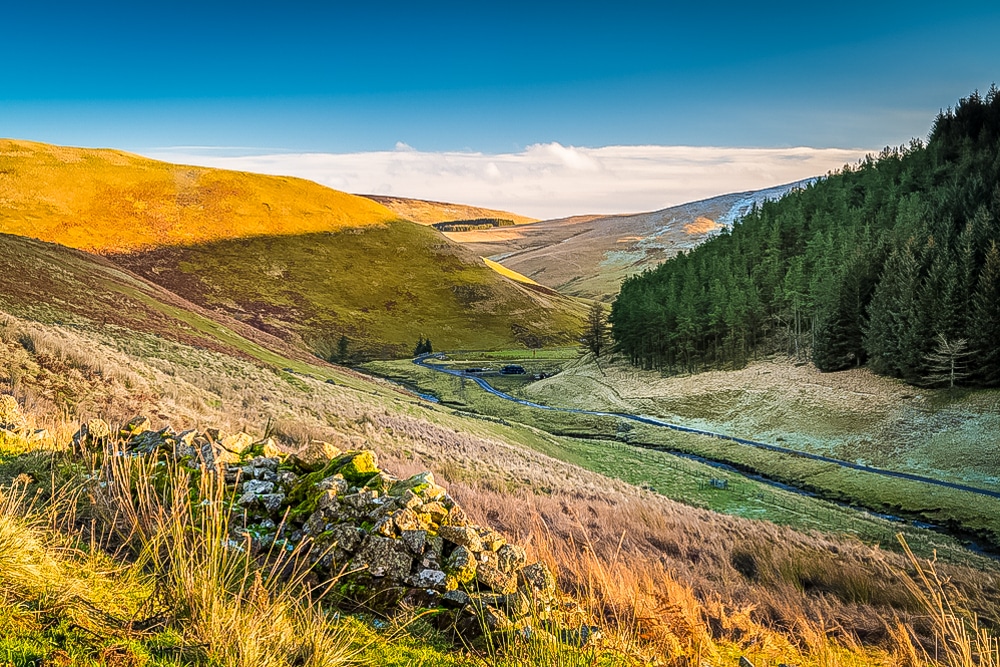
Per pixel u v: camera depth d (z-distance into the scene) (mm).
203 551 5070
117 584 4617
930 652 8617
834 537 27266
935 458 57656
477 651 4891
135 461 7051
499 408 92188
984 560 31906
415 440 35531
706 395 89875
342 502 6398
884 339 78875
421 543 5859
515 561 6191
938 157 151875
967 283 76812
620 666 4922
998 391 65875
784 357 96062
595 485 34594
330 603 5352
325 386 50688
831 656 7477
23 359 21938
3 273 45656
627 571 8297
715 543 17094
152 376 29594
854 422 68938
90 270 65062
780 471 59312
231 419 26062
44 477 6773
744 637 7391
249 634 4027
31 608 3824
